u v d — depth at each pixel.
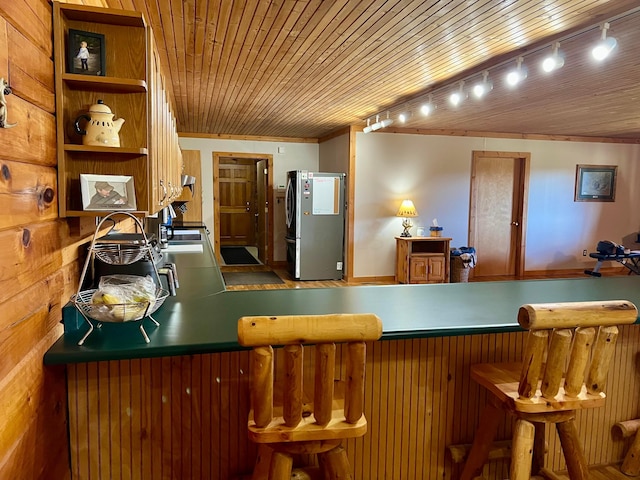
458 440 1.74
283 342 1.06
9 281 0.94
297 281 6.61
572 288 2.07
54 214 1.26
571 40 2.91
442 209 6.95
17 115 0.98
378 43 3.04
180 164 5.06
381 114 5.66
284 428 1.11
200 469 1.50
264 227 8.03
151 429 1.44
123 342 1.27
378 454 1.66
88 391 1.38
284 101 4.90
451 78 3.93
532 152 7.20
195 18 2.62
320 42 3.03
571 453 1.38
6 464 0.92
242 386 1.50
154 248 2.18
